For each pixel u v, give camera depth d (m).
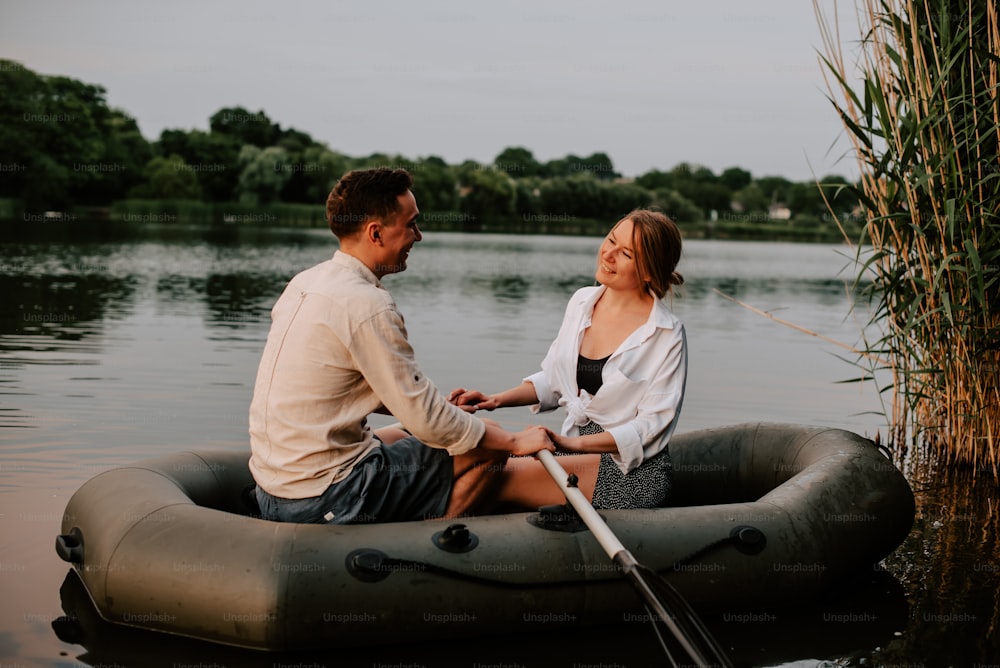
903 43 3.92
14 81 34.97
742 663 2.17
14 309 7.43
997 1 3.86
